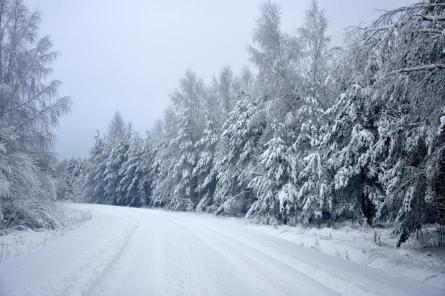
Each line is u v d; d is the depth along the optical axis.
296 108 19.25
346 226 16.67
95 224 17.66
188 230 15.81
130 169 51.34
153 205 46.44
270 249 10.48
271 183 18.81
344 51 8.94
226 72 31.30
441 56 8.09
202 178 32.56
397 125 9.87
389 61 8.41
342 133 15.38
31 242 11.70
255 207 20.47
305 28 18.91
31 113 18.28
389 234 13.24
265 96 20.64
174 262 8.61
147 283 6.73
